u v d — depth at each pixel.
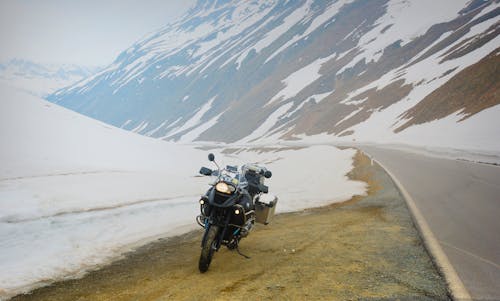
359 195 14.71
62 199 12.57
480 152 26.78
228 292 4.71
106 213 10.23
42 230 8.43
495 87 59.06
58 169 24.23
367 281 4.95
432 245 6.65
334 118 126.00
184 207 11.86
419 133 63.19
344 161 38.12
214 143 177.62
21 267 6.25
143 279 5.45
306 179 24.47
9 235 7.93
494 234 7.46
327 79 187.62
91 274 5.94
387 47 187.62
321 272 5.34
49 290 5.29
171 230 9.05
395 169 23.00
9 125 35.53
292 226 8.97
